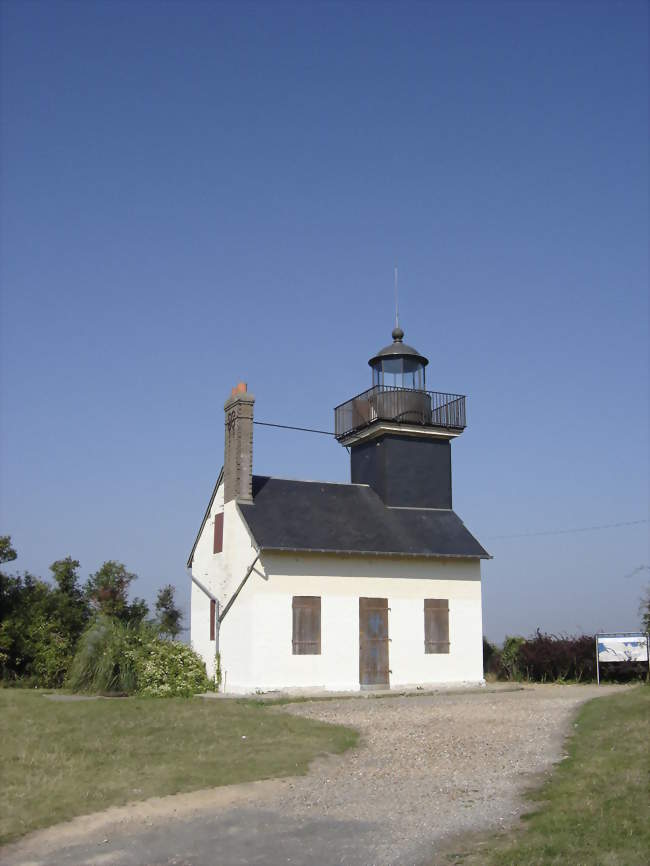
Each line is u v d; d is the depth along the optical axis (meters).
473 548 24.14
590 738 12.34
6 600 27.95
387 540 23.27
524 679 25.52
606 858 6.89
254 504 23.31
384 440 25.42
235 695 21.09
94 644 22.62
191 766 11.06
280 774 10.69
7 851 7.79
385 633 22.70
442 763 11.27
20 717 15.34
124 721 14.74
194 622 25.92
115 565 31.09
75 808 9.09
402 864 7.30
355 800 9.41
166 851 7.75
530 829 8.02
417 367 27.05
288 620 21.69
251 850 7.74
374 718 15.79
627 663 23.67
